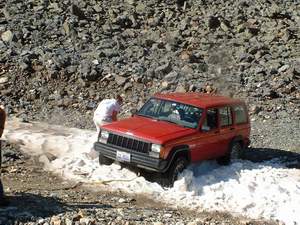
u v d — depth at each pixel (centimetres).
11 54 2081
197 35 2567
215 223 903
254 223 948
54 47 2198
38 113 1777
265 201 1062
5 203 838
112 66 2117
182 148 1113
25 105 1823
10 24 2311
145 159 1084
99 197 999
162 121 1202
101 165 1188
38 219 787
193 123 1184
